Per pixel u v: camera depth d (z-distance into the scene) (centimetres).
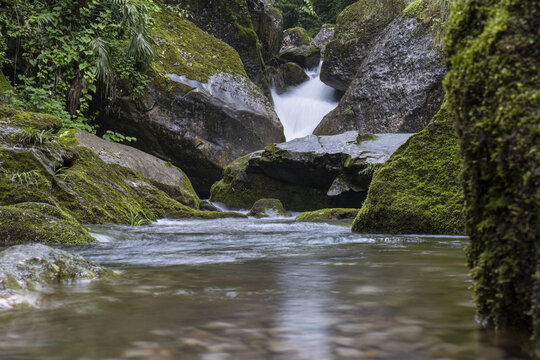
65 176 670
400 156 557
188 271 232
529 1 105
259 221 834
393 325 124
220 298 162
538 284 97
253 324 126
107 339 111
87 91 1220
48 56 1126
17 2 1114
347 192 1144
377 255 307
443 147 541
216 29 1867
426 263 262
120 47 1261
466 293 170
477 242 117
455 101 119
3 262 177
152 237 481
